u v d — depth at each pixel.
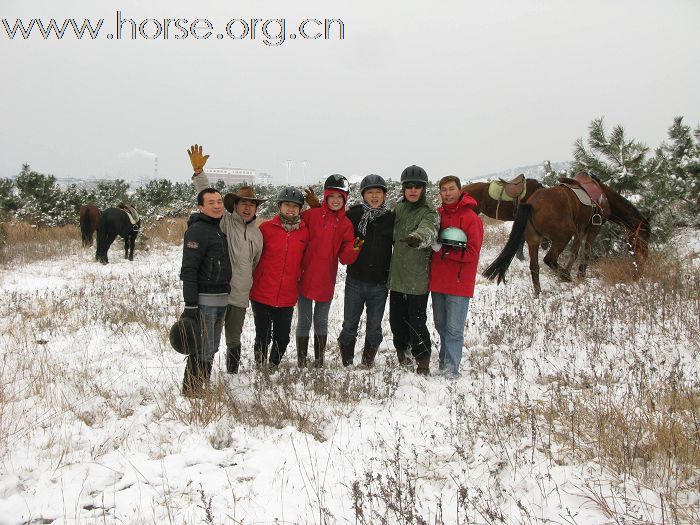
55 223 18.67
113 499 2.79
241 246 4.30
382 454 3.25
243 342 5.87
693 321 5.43
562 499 2.66
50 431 3.52
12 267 11.98
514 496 2.75
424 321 4.75
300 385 4.48
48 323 6.53
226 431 3.62
